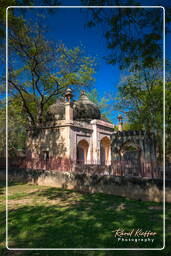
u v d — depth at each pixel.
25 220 5.99
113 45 5.76
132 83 14.31
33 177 13.92
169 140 14.82
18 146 28.31
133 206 7.57
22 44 15.68
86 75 20.25
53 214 6.56
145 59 5.57
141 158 11.68
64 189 11.61
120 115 20.33
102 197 9.20
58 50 18.44
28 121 22.36
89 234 4.86
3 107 22.36
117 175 9.79
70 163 12.38
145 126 14.51
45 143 17.98
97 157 18.84
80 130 17.78
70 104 17.09
